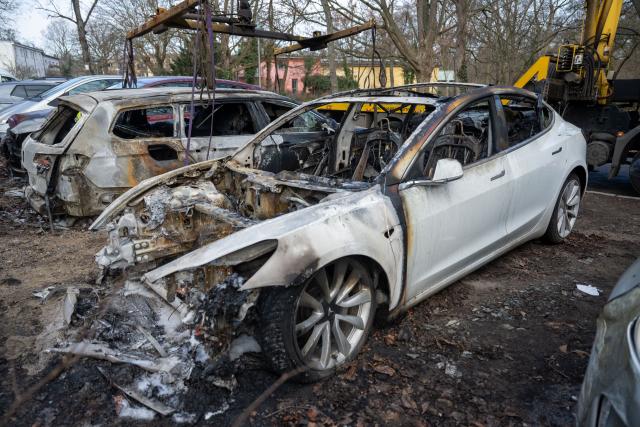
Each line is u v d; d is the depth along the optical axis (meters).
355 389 2.63
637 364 1.67
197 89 5.76
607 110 8.98
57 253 4.77
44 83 13.26
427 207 3.07
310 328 2.67
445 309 3.55
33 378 2.73
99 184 5.23
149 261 3.46
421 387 2.65
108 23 30.00
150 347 2.80
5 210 6.28
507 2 21.67
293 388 2.63
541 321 3.38
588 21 9.61
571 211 4.80
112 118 5.28
